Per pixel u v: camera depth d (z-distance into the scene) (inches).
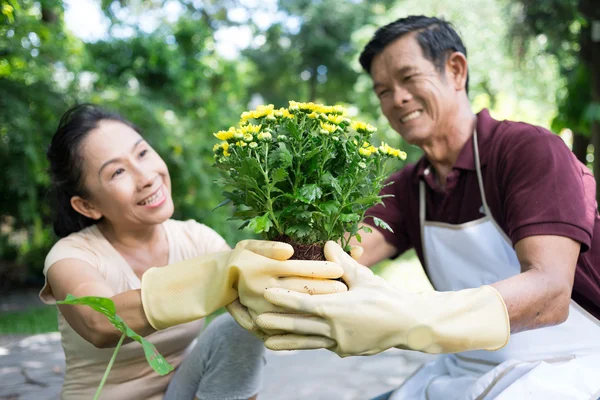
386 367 149.1
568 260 54.6
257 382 67.2
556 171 58.1
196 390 69.3
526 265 55.5
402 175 78.7
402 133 72.9
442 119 70.2
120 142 68.9
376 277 51.1
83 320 58.0
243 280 51.5
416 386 70.1
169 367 49.4
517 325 51.7
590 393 54.3
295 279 51.1
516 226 57.6
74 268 63.7
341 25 877.2
